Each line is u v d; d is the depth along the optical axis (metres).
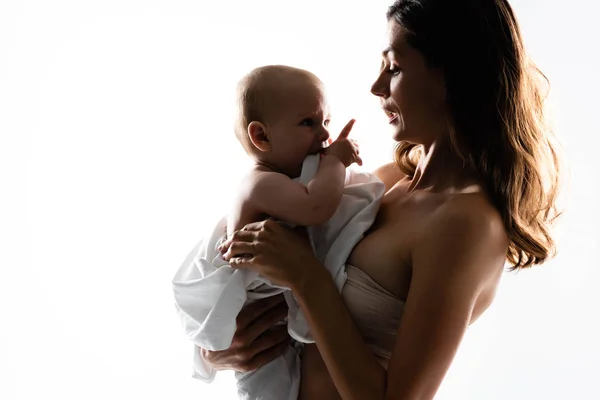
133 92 2.61
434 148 1.40
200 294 1.42
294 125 1.39
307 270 1.27
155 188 2.62
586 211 2.42
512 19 1.34
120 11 2.60
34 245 2.56
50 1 2.56
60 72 2.57
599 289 2.40
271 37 2.68
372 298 1.33
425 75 1.33
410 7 1.33
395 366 1.20
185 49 2.64
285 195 1.33
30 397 2.54
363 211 1.39
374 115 2.72
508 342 2.52
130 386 2.58
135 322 2.59
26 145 2.56
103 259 2.60
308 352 1.43
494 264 1.29
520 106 1.33
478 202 1.29
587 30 2.44
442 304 1.21
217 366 1.46
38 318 2.55
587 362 2.42
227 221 1.49
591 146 2.42
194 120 2.64
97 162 2.60
